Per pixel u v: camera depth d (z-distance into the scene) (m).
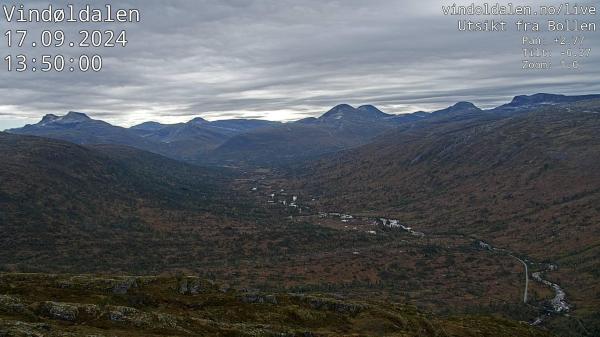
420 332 140.12
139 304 120.25
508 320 189.88
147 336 89.81
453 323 169.12
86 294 119.44
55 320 93.19
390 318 143.50
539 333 181.00
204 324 106.94
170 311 119.81
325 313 140.38
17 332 76.81
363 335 119.62
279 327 115.75
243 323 117.44
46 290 117.62
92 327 91.31
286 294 150.75
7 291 113.31
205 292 139.00
